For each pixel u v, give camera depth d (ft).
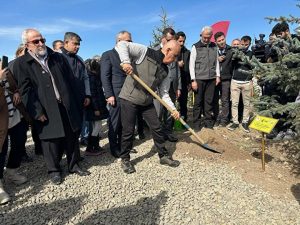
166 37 17.07
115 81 15.74
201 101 20.44
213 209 11.54
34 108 12.55
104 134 22.59
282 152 17.28
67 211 11.39
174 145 17.35
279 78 15.67
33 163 15.99
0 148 11.49
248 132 20.62
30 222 10.73
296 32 15.02
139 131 19.44
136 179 13.78
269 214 11.27
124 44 13.05
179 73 19.34
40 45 12.46
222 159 15.80
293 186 13.47
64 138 13.84
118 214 11.21
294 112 14.65
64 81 13.15
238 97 21.16
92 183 13.42
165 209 11.50
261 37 22.20
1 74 11.26
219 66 20.13
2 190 11.88
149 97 13.91
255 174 14.28
